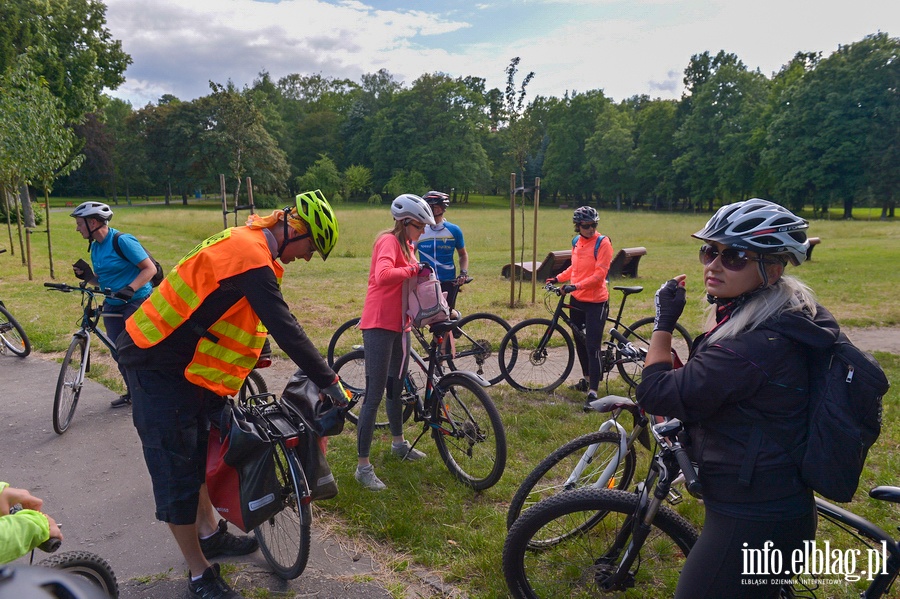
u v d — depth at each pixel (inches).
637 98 3912.4
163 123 2721.5
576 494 98.8
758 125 2327.8
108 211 195.0
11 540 67.7
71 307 387.9
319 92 4202.8
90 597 47.1
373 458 171.5
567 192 3208.7
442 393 160.9
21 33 1085.8
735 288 76.0
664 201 3043.8
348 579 117.8
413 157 3166.8
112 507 144.3
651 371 79.2
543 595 106.2
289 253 107.3
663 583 110.1
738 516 74.8
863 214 2383.1
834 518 94.5
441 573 120.4
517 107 1962.4
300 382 116.6
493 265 682.2
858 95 1914.4
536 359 238.5
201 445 108.0
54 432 187.0
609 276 565.0
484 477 155.9
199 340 102.1
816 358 72.3
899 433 188.9
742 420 73.8
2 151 499.2
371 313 152.6
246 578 118.6
